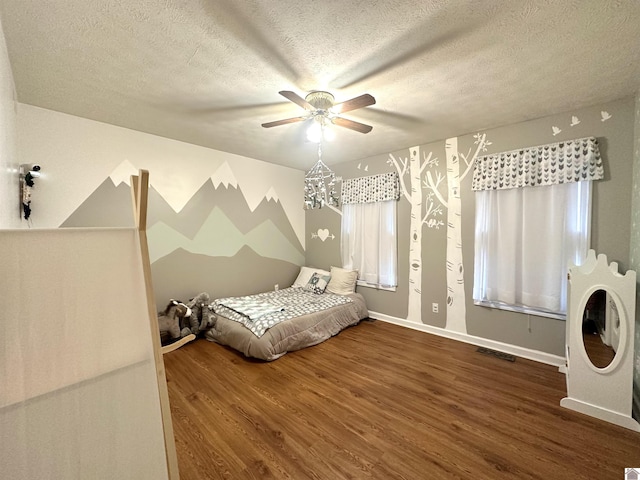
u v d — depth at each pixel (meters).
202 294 3.35
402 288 3.76
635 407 1.92
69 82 2.01
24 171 2.39
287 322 2.97
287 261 4.76
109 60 1.74
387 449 1.61
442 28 1.46
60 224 2.60
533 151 2.64
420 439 1.69
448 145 3.28
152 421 0.83
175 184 3.38
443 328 3.38
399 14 1.36
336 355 2.86
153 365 0.86
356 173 4.25
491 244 2.95
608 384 1.85
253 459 1.54
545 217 2.61
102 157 2.82
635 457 1.54
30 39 1.53
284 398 2.11
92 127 2.75
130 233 0.85
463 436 1.71
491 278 2.96
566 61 1.74
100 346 0.77
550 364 2.63
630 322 1.80
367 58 1.71
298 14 1.36
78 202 2.69
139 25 1.44
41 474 0.67
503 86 2.05
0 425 0.64
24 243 0.68
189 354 2.88
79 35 1.50
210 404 2.03
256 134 3.11
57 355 0.71
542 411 1.95
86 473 0.73
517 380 2.36
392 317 3.86
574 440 1.67
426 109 2.45
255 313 3.10
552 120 2.57
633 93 2.16
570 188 2.49
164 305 3.33
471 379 2.38
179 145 3.39
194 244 3.58
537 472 1.45
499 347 2.96
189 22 1.42
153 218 3.23
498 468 1.48
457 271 3.26
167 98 2.25
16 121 2.11
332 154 3.97
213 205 3.75
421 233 3.55
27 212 2.37
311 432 1.75
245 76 1.92
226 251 3.92
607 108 2.31
